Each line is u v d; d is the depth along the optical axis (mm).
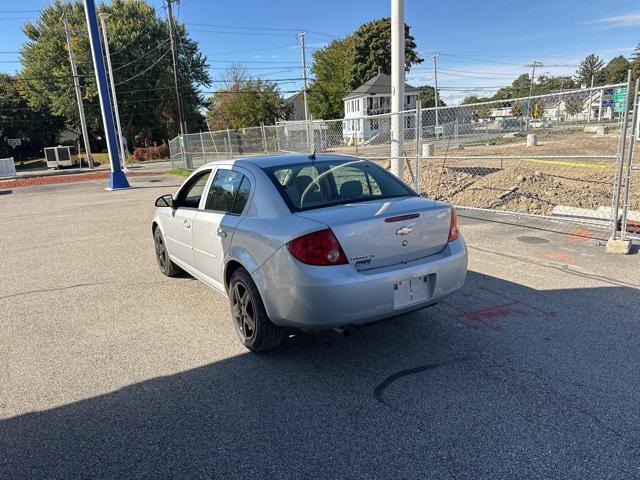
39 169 43500
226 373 3570
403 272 3387
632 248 6184
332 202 3740
